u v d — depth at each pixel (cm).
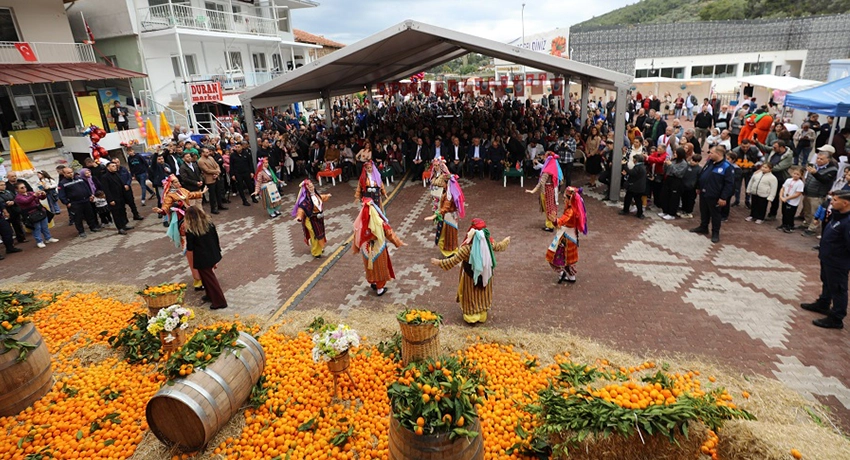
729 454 384
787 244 913
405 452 360
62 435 477
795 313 665
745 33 4194
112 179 1145
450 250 912
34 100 1973
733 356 572
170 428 448
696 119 1984
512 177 1548
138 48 2294
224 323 689
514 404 483
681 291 744
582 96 2031
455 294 768
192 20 2516
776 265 822
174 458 448
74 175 1159
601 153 1373
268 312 731
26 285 872
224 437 467
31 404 526
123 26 2264
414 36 1357
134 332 636
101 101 2167
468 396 379
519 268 855
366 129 2289
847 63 1683
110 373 583
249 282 849
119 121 2011
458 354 591
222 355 487
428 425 359
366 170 1098
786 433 383
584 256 901
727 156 950
